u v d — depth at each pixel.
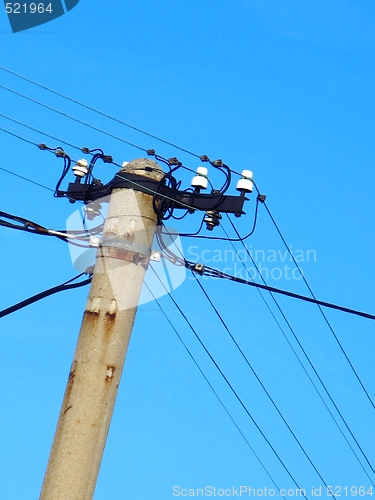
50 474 11.04
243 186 12.86
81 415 11.26
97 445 11.23
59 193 13.25
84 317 11.72
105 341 11.55
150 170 12.45
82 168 13.22
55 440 11.21
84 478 11.06
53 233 12.74
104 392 11.39
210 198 12.87
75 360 11.54
